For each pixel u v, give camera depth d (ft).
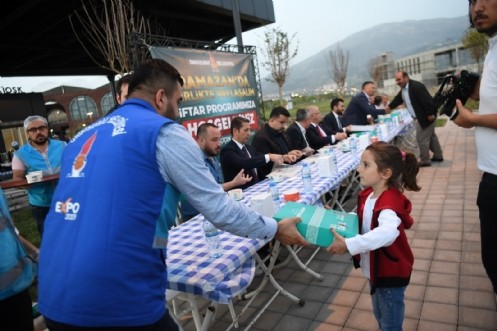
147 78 4.75
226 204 4.57
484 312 7.59
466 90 5.90
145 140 4.03
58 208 4.14
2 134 46.78
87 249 3.71
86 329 3.73
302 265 9.96
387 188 5.77
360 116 23.02
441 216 13.35
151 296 3.93
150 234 3.93
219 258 6.00
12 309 5.24
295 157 13.15
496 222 5.72
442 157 21.79
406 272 5.70
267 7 31.32
